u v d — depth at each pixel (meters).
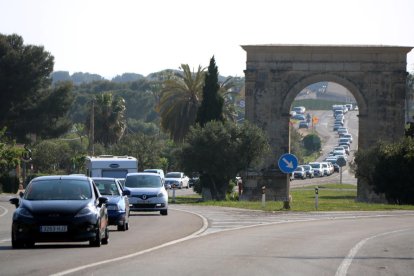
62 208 53.09
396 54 159.88
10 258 46.50
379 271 43.34
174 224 80.88
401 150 135.88
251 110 161.50
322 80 161.50
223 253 50.84
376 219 91.31
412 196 134.75
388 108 160.25
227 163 153.00
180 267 42.75
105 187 74.19
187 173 157.50
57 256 47.78
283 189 159.12
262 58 161.12
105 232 57.09
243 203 128.00
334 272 42.06
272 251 52.78
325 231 72.31
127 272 40.06
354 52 160.25
